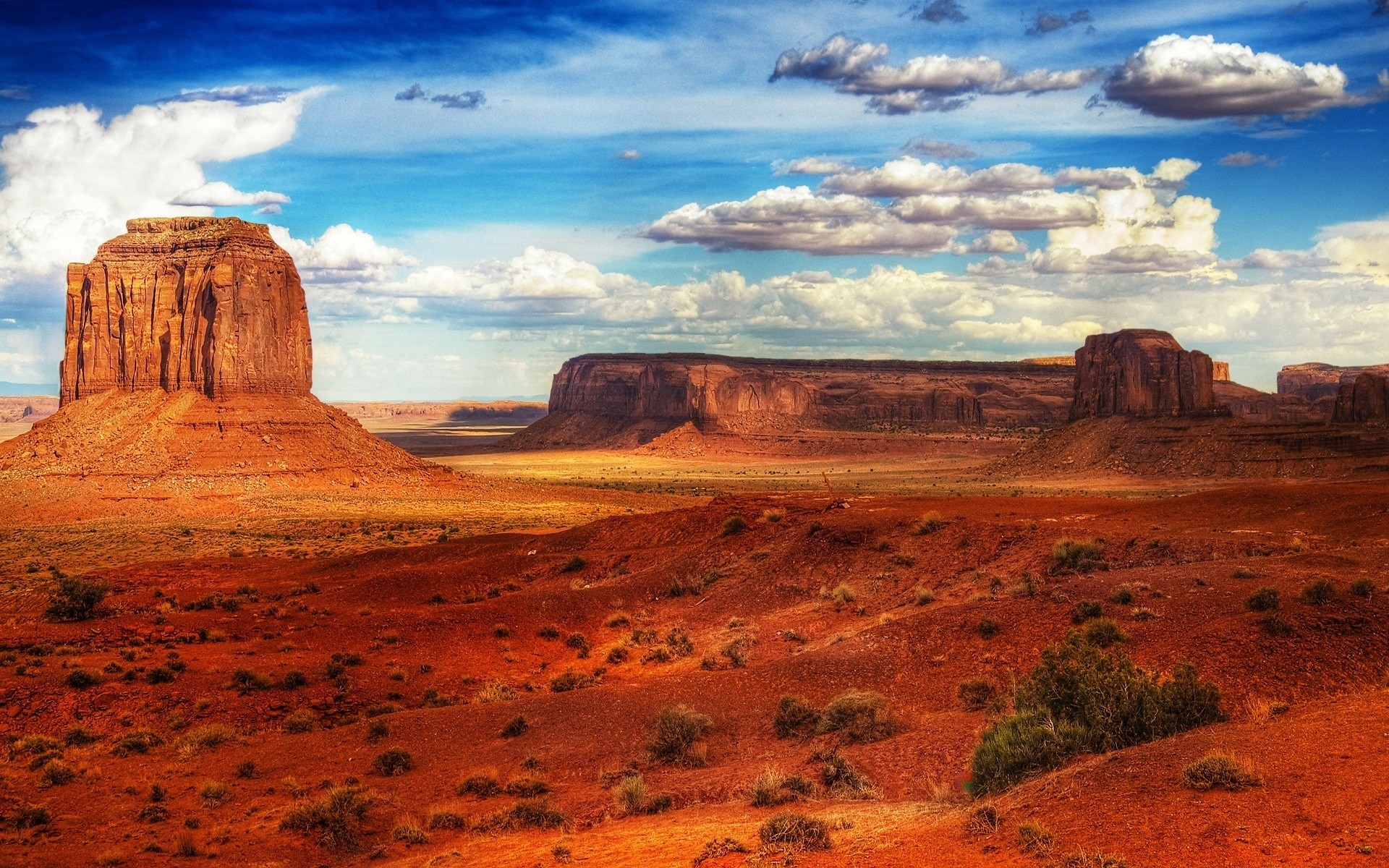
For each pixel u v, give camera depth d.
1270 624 30.56
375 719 36.53
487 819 26.84
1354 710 21.50
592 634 53.22
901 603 48.25
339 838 26.45
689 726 31.80
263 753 34.78
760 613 52.66
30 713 38.09
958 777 25.42
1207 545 45.50
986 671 33.38
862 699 31.61
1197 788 18.09
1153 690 23.83
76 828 27.70
